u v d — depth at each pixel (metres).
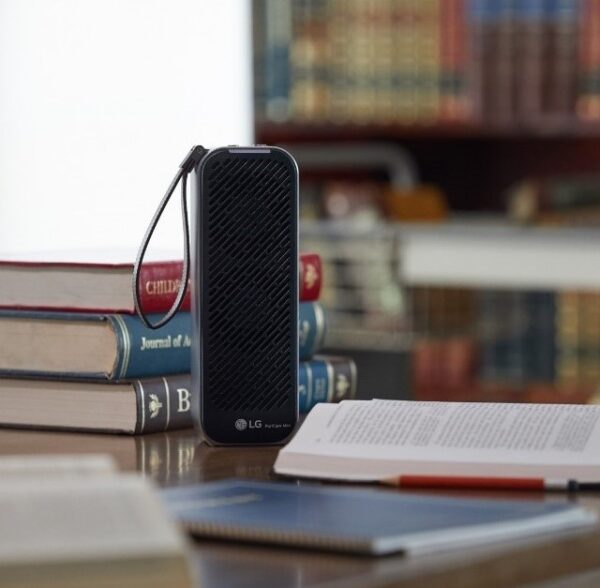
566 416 1.50
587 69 5.24
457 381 5.12
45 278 1.75
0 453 1.58
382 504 1.19
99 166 5.84
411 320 5.00
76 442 1.66
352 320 5.02
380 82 5.32
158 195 5.85
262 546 1.08
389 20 5.29
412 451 1.43
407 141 5.97
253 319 1.62
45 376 1.74
